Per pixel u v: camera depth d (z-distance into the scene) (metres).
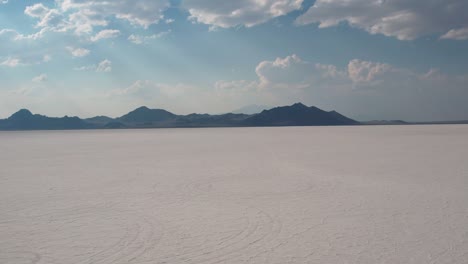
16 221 9.95
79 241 8.23
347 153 25.69
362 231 8.48
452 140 36.69
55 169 20.11
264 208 10.73
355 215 9.80
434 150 26.22
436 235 8.10
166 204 11.46
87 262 7.04
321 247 7.53
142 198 12.41
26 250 7.76
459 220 9.15
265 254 7.21
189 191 13.43
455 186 13.27
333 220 9.38
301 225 9.02
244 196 12.41
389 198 11.69
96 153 30.31
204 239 8.16
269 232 8.54
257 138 51.09
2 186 15.08
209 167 19.80
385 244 7.63
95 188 14.38
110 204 11.64
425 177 15.21
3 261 7.21
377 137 46.03
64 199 12.49
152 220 9.73
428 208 10.34
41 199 12.54
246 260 6.94
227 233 8.53
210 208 10.84
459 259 6.82
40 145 43.50
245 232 8.58
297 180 15.28
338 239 7.98
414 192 12.48
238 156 25.25
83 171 19.16
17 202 12.15
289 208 10.67
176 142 44.78
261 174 17.03
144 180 16.00
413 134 52.06
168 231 8.78
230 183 14.90
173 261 6.97
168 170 18.94
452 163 19.20
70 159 25.45
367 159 21.81
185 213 10.34
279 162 21.33
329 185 14.05
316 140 42.38
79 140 56.34
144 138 59.97
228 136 61.38
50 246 7.96
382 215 9.73
